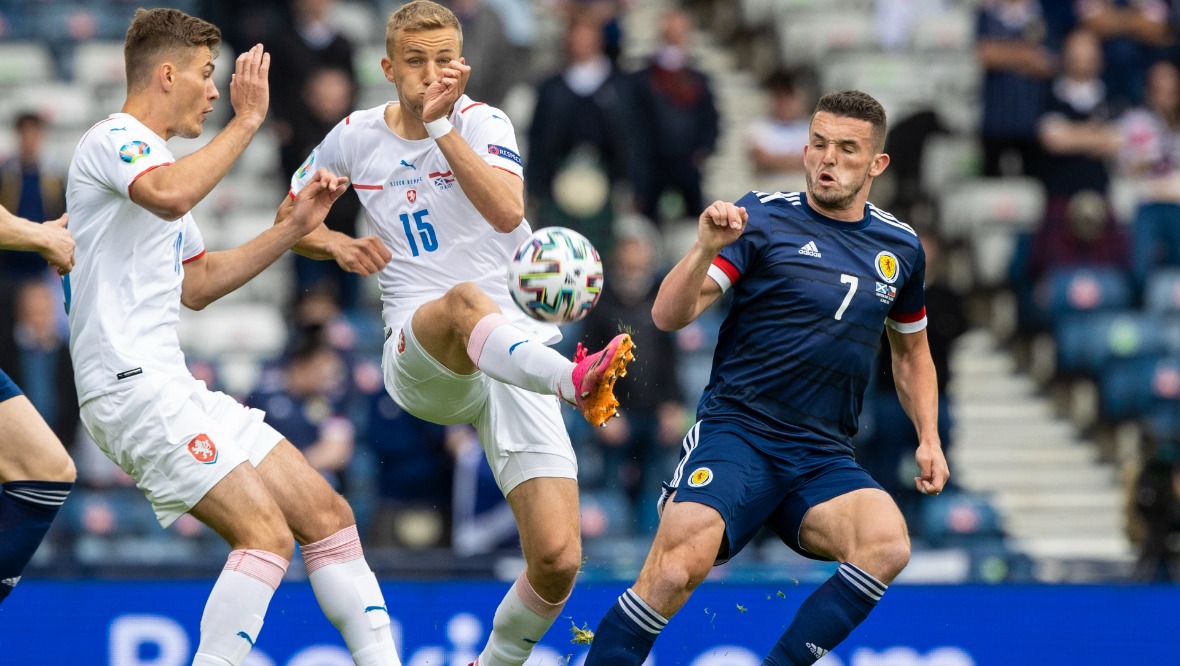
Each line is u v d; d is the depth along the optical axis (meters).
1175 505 29.91
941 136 41.25
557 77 38.94
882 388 33.97
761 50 53.41
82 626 26.48
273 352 38.94
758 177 42.34
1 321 33.94
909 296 18.86
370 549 30.64
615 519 33.12
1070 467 39.78
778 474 17.97
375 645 17.97
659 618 17.22
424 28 17.50
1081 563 29.05
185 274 18.19
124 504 33.00
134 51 17.08
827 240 18.05
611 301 33.69
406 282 18.86
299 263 39.00
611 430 33.41
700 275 16.69
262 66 17.11
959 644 27.94
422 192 18.47
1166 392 39.28
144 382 16.81
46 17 50.81
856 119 17.83
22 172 38.03
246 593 16.67
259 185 44.50
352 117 18.91
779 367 17.92
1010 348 43.38
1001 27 43.28
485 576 27.62
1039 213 43.38
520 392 18.86
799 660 17.48
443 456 31.36
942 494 35.78
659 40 47.19
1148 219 41.41
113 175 16.55
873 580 17.33
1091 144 42.12
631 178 39.81
